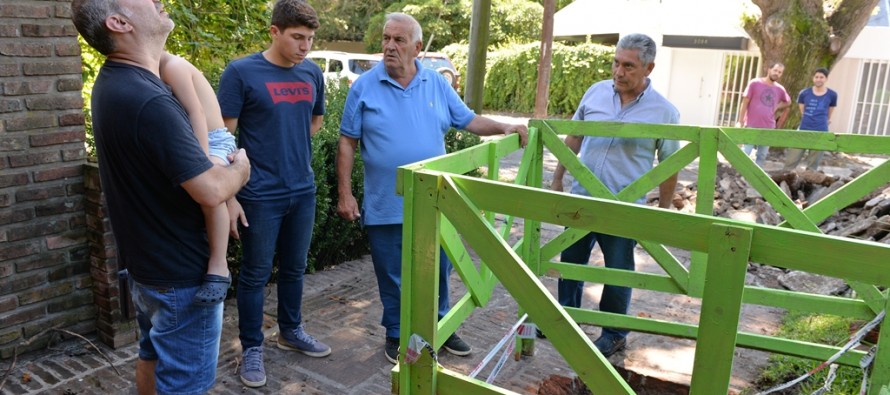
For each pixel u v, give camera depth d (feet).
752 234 4.83
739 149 9.41
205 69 17.62
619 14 55.21
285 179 10.12
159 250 6.73
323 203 15.19
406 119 10.55
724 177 25.20
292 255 10.89
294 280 11.10
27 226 10.33
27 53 9.89
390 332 11.10
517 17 81.00
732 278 4.88
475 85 22.54
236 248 13.70
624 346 11.91
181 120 6.40
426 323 6.48
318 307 13.67
